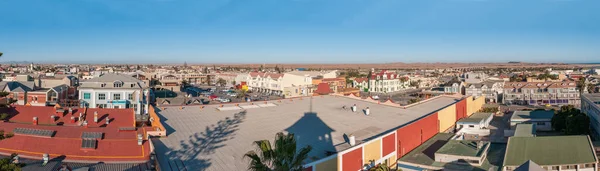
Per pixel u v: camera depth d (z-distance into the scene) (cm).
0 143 3097
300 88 12500
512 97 12125
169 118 4169
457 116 6344
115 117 4053
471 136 5719
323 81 13412
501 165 3575
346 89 12694
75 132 3234
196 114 4475
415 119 4788
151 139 3219
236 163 2680
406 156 3947
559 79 17012
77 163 2850
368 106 5769
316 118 4609
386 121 4606
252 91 15662
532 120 6275
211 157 2812
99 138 3111
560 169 3509
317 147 3272
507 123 6825
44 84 9669
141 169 2738
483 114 6925
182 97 10869
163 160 2717
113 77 7281
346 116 4841
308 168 2688
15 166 2192
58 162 2848
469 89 12531
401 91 16688
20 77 9531
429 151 4144
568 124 5494
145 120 4147
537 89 11950
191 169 2545
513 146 3825
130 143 3117
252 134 3600
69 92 8969
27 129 3216
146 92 7394
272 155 1920
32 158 2928
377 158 3538
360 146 3284
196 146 3100
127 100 7138
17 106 4075
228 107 5125
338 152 3020
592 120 5750
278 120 4372
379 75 16125
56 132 3212
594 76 17650
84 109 4138
